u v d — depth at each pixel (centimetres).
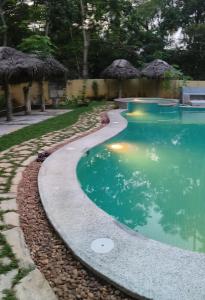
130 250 251
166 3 2300
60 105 1489
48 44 1368
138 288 205
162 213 388
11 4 1605
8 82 983
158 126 1005
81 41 1914
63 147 614
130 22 1992
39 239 282
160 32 2244
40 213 336
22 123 946
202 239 324
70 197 365
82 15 1797
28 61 989
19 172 470
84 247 256
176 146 751
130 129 955
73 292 213
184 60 2212
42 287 215
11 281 220
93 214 320
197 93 1449
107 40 1984
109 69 1736
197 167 586
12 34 1694
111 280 216
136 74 1712
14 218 320
